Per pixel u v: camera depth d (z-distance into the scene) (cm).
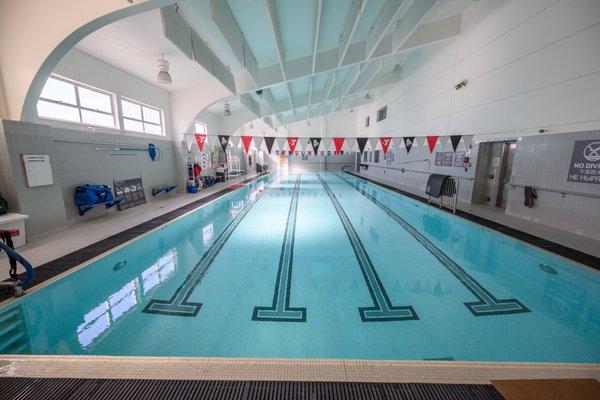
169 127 700
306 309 211
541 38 380
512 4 430
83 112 447
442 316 201
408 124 852
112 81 498
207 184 916
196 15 352
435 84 678
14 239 309
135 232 379
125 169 545
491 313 204
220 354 164
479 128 520
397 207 598
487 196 546
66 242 334
